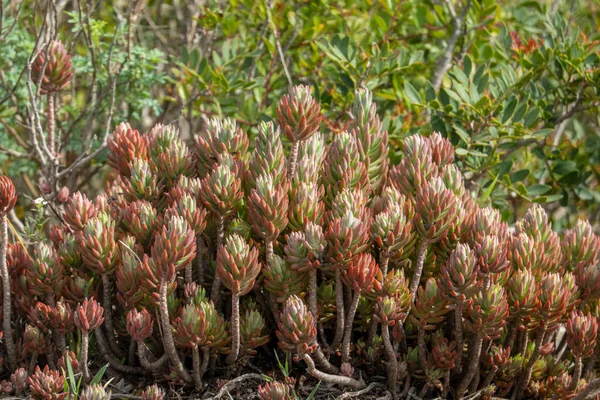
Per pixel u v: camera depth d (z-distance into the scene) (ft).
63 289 2.94
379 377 2.99
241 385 2.94
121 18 3.85
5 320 2.90
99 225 2.87
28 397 2.86
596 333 2.85
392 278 2.85
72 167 3.51
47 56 3.35
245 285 2.80
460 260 2.76
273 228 2.82
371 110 3.03
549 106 3.90
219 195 2.86
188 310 2.82
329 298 2.94
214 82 3.84
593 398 2.90
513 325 2.94
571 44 3.80
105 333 3.00
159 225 2.94
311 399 2.87
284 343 2.79
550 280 2.86
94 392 2.71
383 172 3.06
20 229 3.69
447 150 3.06
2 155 3.89
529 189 3.66
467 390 2.96
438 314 2.87
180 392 2.93
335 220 2.79
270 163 2.92
